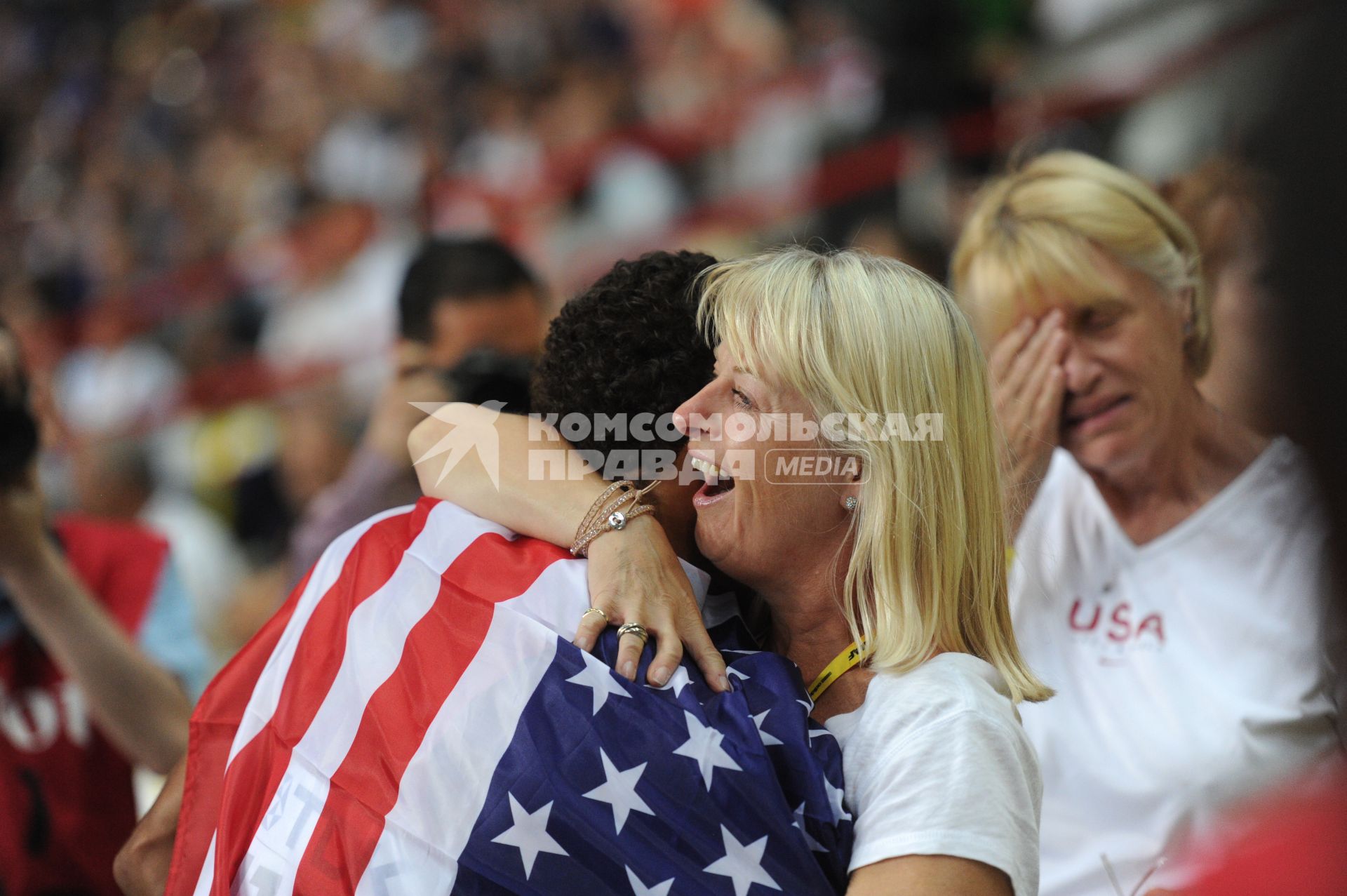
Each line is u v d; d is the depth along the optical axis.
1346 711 2.65
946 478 4.37
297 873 4.26
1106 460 6.29
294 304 20.48
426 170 21.72
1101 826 5.98
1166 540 6.24
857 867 3.95
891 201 14.52
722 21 21.92
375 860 4.14
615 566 4.48
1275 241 1.31
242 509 14.45
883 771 4.06
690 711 4.13
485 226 19.41
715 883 3.95
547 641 4.28
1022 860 3.91
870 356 4.31
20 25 31.75
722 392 4.48
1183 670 6.06
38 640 6.77
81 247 26.00
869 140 15.05
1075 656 6.31
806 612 4.55
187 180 25.77
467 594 4.50
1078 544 6.50
